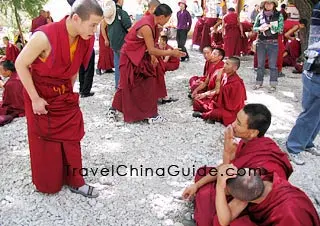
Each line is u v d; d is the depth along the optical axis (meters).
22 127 4.82
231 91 4.77
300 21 8.10
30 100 2.98
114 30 5.59
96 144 4.31
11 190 3.39
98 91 6.43
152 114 4.96
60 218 3.04
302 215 2.08
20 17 10.57
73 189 3.34
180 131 4.71
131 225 2.97
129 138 4.49
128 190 3.43
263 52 6.45
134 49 4.64
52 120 3.04
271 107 5.71
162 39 6.87
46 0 10.20
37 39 2.68
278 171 2.42
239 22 9.25
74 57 2.84
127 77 4.73
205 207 2.80
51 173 3.21
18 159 3.96
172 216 3.09
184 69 8.25
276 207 2.15
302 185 3.57
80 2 2.65
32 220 3.01
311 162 4.00
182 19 8.99
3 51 10.66
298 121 3.97
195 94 5.56
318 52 3.62
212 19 10.26
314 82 3.71
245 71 8.17
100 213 3.11
